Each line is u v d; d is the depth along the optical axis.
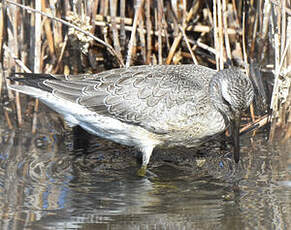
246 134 13.16
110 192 10.68
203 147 12.95
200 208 9.95
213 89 11.58
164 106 11.59
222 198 10.32
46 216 9.59
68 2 13.94
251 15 15.00
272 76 15.10
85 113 11.94
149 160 12.50
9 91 15.08
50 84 11.91
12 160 11.92
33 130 13.54
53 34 14.49
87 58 14.91
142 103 11.67
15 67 14.84
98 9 15.34
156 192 10.69
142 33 14.45
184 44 15.44
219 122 11.81
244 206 9.95
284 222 9.31
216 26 13.39
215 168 11.80
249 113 14.12
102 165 12.02
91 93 11.84
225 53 15.00
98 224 9.37
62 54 14.32
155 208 9.98
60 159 12.13
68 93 11.85
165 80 11.77
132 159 12.42
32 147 12.65
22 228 9.14
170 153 12.85
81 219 9.53
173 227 9.28
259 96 14.16
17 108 14.30
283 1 12.57
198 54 15.45
